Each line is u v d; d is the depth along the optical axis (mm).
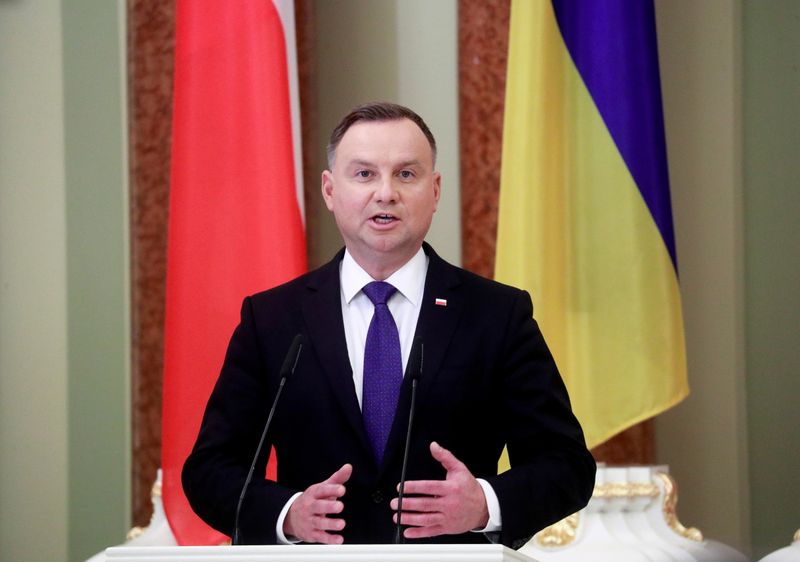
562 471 7473
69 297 15227
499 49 14836
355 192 7957
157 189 14922
